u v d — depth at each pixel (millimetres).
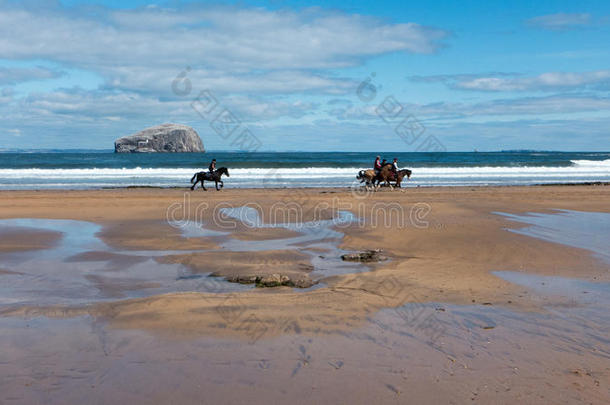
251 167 48469
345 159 74875
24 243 10695
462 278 7598
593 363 4402
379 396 3750
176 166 51906
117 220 14438
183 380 3969
